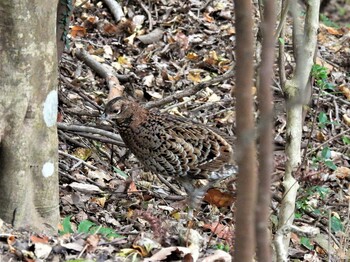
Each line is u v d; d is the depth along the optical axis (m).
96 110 14.49
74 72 15.76
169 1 19.42
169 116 11.46
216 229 10.09
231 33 18.38
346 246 9.43
